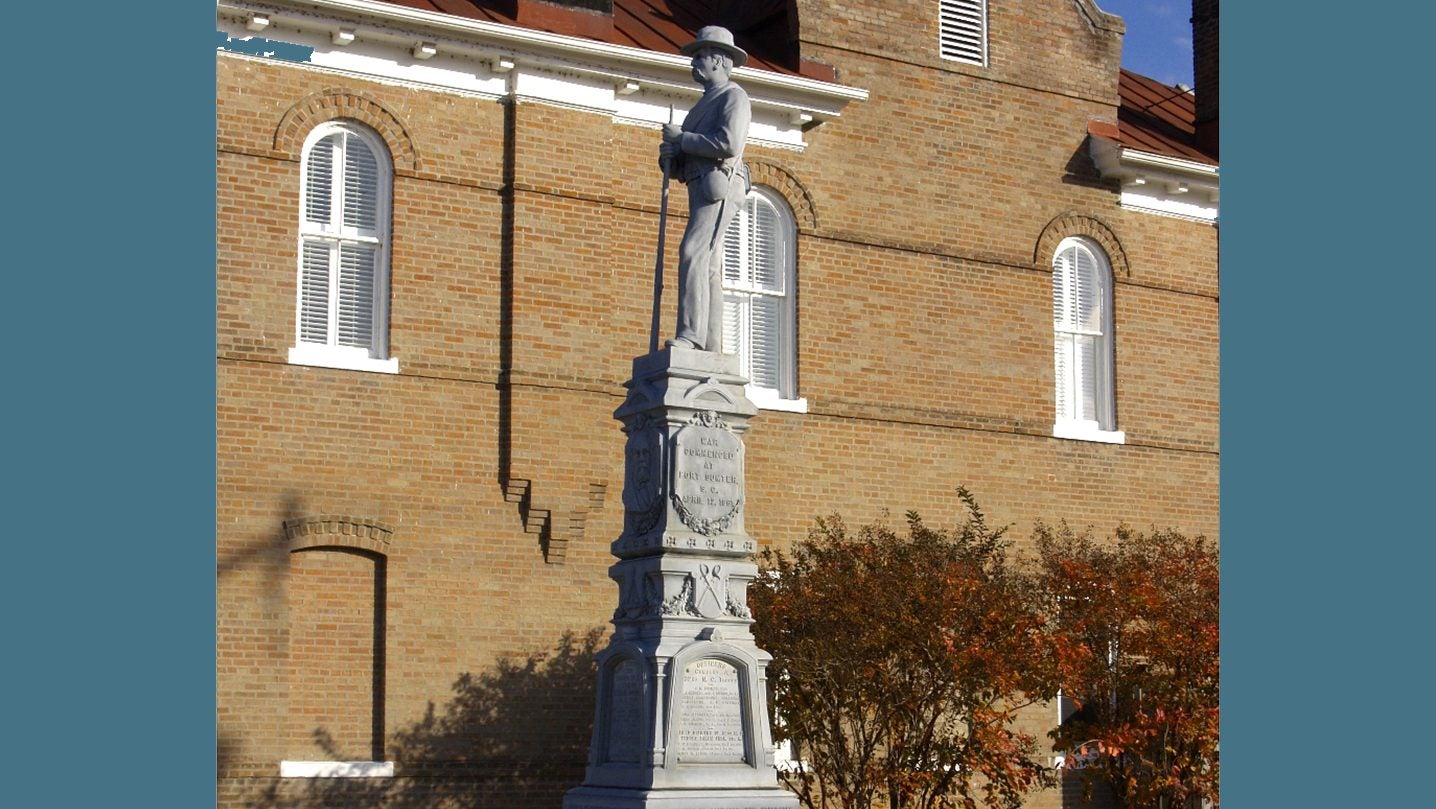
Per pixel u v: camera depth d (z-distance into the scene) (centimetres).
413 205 2461
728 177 1839
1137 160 3031
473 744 2395
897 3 2889
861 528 2588
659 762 1670
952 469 2834
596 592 2506
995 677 2239
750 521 2650
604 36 2655
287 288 2361
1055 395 2967
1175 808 2558
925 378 2828
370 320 2439
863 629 2227
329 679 2336
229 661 2262
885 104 2858
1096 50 3088
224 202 2336
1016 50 2998
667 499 1747
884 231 2827
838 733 2267
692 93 2642
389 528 2381
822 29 2819
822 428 2731
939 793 2295
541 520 2483
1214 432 3117
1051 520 2919
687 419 1770
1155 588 2539
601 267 2562
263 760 2266
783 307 2750
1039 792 2797
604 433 2533
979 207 2920
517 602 2453
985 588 2297
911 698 2252
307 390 2358
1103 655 2531
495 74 2539
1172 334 3102
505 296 2503
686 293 1814
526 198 2520
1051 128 3017
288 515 2323
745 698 1727
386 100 2462
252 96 2370
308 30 2414
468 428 2455
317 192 2428
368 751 2344
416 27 2452
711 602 1744
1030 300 2950
